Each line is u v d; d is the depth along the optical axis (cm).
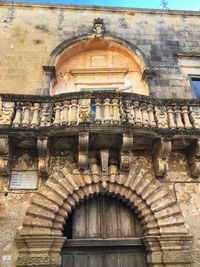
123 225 864
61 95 878
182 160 928
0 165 820
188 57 1138
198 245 805
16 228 783
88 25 1182
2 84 1015
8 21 1166
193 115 911
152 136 848
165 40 1178
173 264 765
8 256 747
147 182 868
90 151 895
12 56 1077
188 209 852
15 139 835
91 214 875
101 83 1105
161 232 793
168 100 919
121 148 848
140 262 818
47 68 1046
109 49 1172
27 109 866
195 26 1238
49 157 877
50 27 1159
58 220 797
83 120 817
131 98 883
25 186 842
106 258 818
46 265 730
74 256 812
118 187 861
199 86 1095
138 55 1116
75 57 1158
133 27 1199
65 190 834
